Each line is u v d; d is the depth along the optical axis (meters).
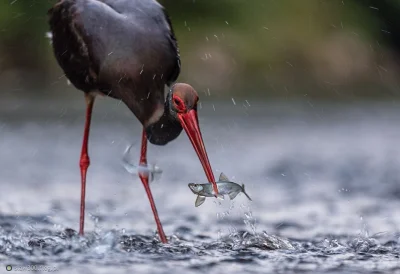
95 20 9.19
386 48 34.59
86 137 9.81
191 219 10.52
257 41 32.03
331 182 14.14
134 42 9.02
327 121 26.19
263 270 7.04
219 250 8.18
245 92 31.19
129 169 9.50
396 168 16.14
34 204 11.50
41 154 17.59
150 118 9.15
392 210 11.20
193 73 30.56
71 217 10.57
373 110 29.78
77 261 7.30
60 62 9.76
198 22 31.58
